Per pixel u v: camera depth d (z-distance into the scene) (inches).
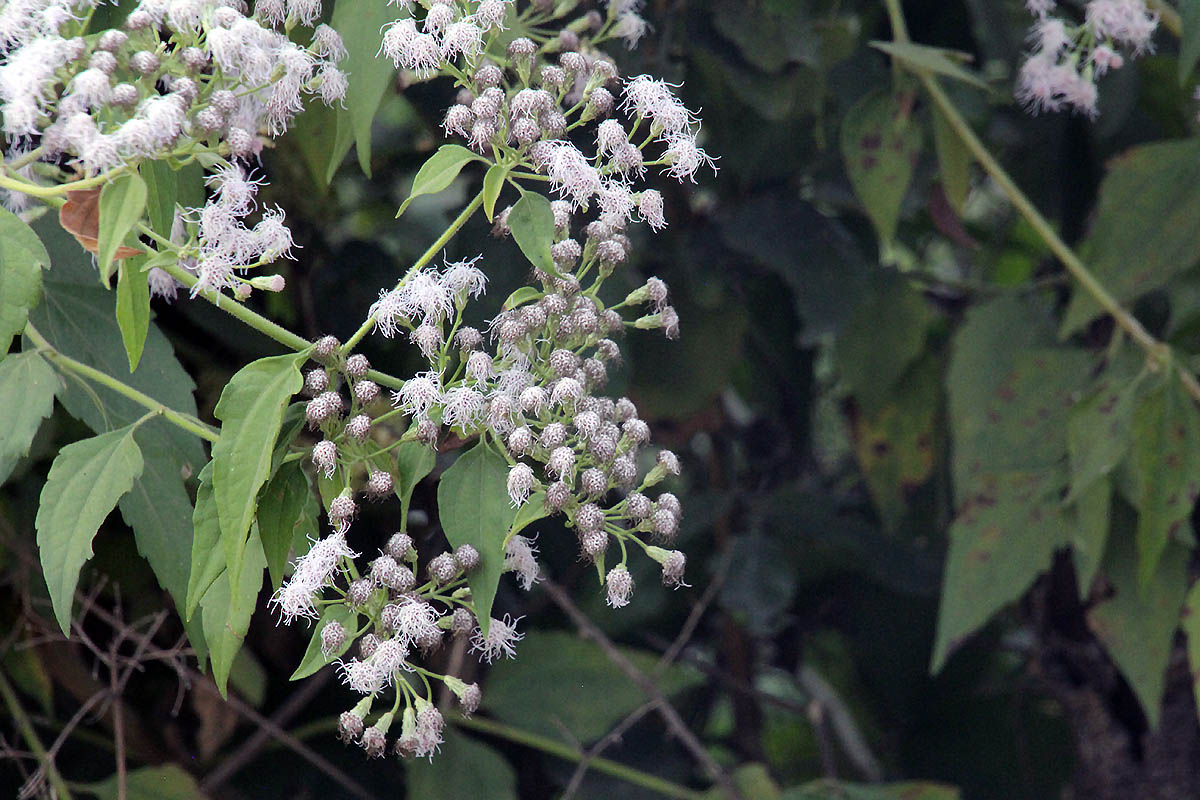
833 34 57.5
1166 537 52.8
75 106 45.4
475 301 52.4
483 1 46.3
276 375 45.2
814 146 61.9
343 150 47.6
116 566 54.7
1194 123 61.9
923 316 63.4
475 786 57.2
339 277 57.2
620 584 45.6
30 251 45.9
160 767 54.0
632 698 62.0
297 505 45.5
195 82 45.9
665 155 46.4
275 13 46.9
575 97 49.4
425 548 50.2
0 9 45.8
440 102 53.1
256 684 55.7
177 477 48.0
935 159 62.5
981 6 58.2
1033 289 56.1
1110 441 52.9
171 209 46.9
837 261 59.9
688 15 54.6
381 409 48.2
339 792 60.9
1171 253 53.9
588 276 53.8
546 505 45.4
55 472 46.3
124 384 47.7
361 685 45.1
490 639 46.1
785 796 60.8
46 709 54.8
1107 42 53.4
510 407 45.5
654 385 62.4
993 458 54.4
